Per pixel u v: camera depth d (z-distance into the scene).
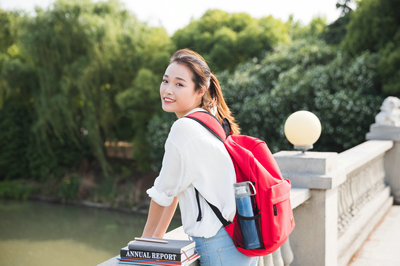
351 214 4.50
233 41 21.88
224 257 1.58
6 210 23.17
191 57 1.69
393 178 6.34
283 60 17.81
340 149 15.73
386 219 5.43
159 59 22.08
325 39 22.22
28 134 27.56
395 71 14.72
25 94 27.03
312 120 3.12
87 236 17.88
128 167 24.17
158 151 20.36
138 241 1.58
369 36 16.31
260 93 17.69
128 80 23.62
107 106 23.03
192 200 1.57
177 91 1.67
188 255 1.52
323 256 3.08
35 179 27.11
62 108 22.52
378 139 6.39
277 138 16.75
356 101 14.52
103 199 23.16
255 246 1.55
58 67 23.30
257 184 1.59
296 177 3.06
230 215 1.55
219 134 1.61
